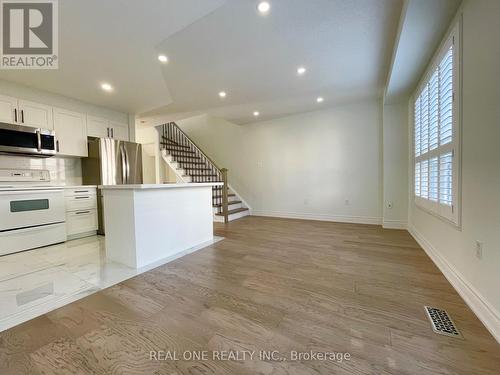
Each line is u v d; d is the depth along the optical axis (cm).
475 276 159
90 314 155
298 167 524
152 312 158
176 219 283
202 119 691
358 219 463
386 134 403
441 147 223
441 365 110
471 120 167
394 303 165
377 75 321
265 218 539
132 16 192
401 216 402
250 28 214
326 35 228
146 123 572
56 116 354
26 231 296
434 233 252
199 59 267
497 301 134
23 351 122
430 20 193
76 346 126
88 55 251
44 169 363
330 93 388
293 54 262
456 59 188
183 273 222
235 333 136
